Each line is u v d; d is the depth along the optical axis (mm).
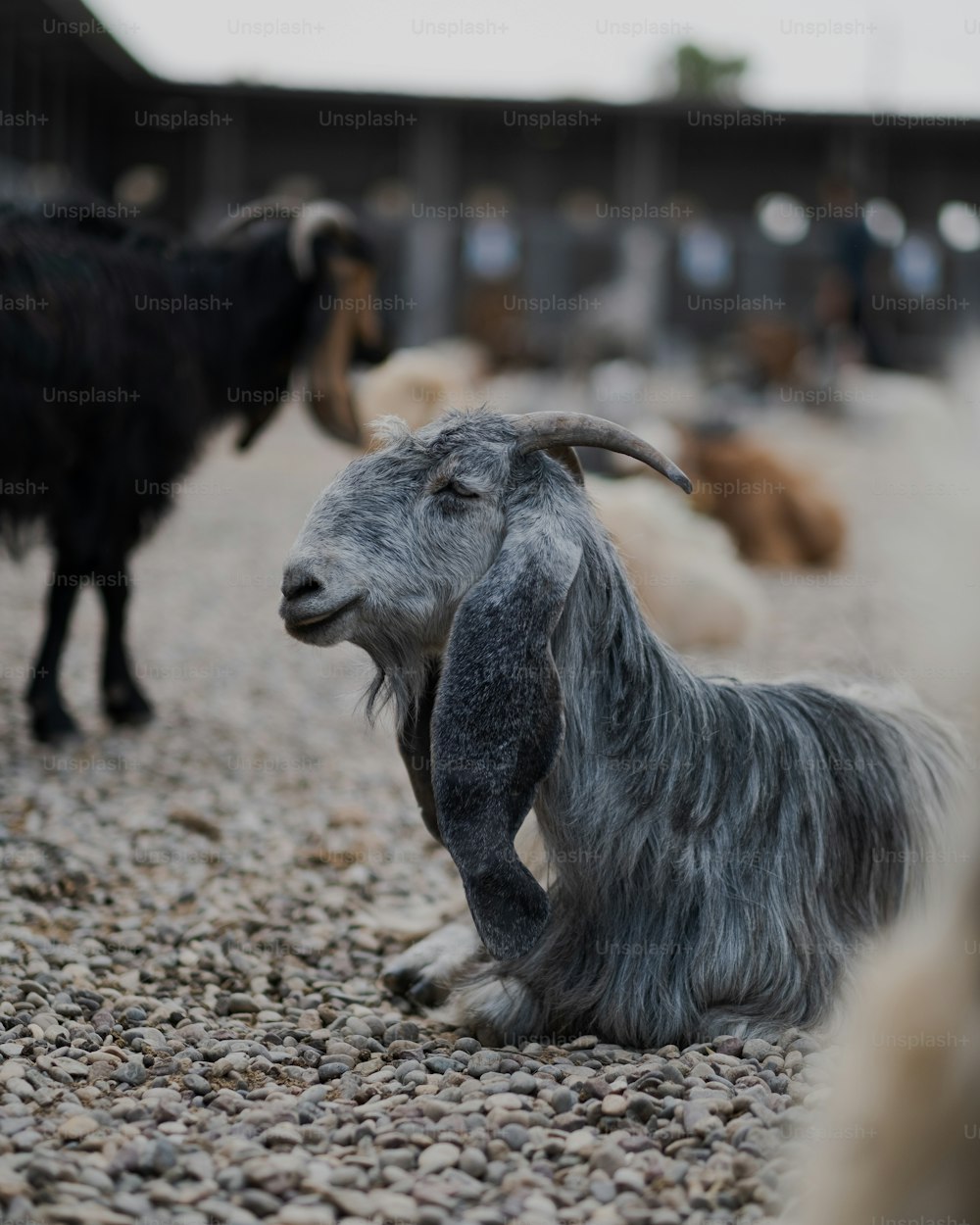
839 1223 2357
